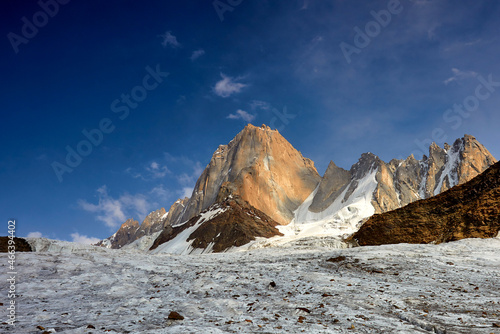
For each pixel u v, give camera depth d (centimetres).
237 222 19300
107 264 3638
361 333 1345
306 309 1730
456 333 1289
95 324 1520
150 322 1548
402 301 1938
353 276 2809
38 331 1392
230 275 2852
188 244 18688
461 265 3123
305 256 3962
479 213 5262
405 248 4047
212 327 1385
